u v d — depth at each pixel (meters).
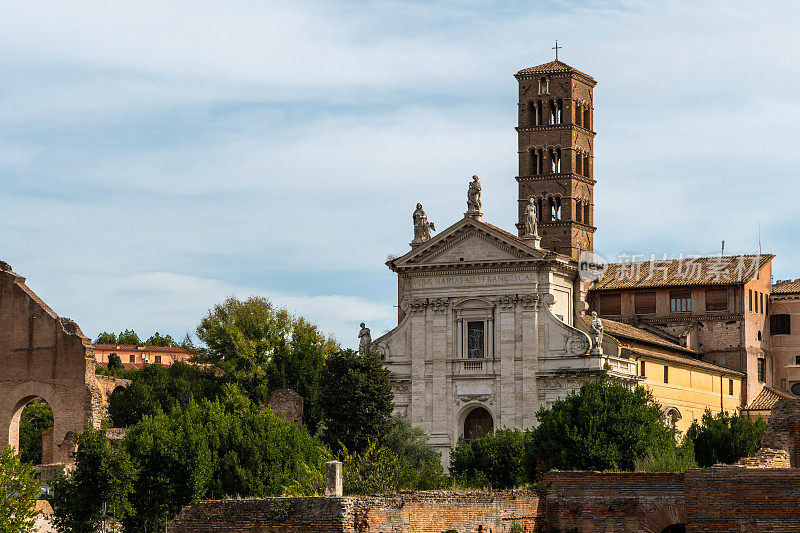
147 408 170.50
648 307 168.50
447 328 146.00
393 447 129.38
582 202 174.50
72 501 101.94
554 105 173.88
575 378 139.88
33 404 188.25
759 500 66.75
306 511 74.31
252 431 108.62
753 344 168.25
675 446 117.50
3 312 152.00
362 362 128.50
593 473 78.88
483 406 143.75
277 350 178.25
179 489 103.38
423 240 152.88
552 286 143.75
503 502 78.38
